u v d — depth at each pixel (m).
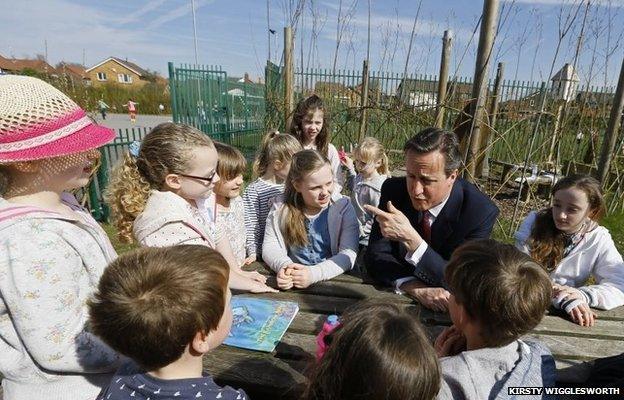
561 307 1.70
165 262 0.93
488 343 1.09
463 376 1.00
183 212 1.55
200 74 8.16
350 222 2.18
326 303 1.73
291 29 5.91
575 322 1.64
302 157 2.06
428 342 0.85
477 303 1.05
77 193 5.27
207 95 8.52
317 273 1.93
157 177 1.60
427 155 1.72
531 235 2.16
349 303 1.73
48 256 0.99
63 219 1.08
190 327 0.89
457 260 1.14
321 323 1.58
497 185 7.70
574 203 1.93
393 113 6.05
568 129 6.54
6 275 0.97
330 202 2.17
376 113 7.97
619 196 5.87
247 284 1.84
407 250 1.82
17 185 1.07
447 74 6.30
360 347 0.82
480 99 3.15
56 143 1.04
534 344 1.19
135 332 0.86
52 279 0.99
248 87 10.76
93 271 1.11
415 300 1.76
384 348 0.80
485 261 1.07
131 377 0.96
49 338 0.99
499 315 1.02
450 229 1.88
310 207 2.17
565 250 2.06
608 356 1.42
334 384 0.86
